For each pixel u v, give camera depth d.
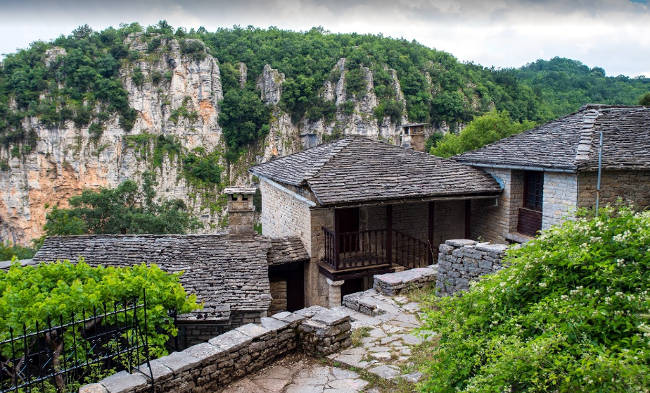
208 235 13.17
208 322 9.72
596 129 11.72
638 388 2.71
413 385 5.11
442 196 12.46
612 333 3.38
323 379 5.46
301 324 6.25
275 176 14.40
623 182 11.07
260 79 78.56
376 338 6.72
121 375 4.66
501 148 13.91
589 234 4.23
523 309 4.04
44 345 6.03
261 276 11.29
